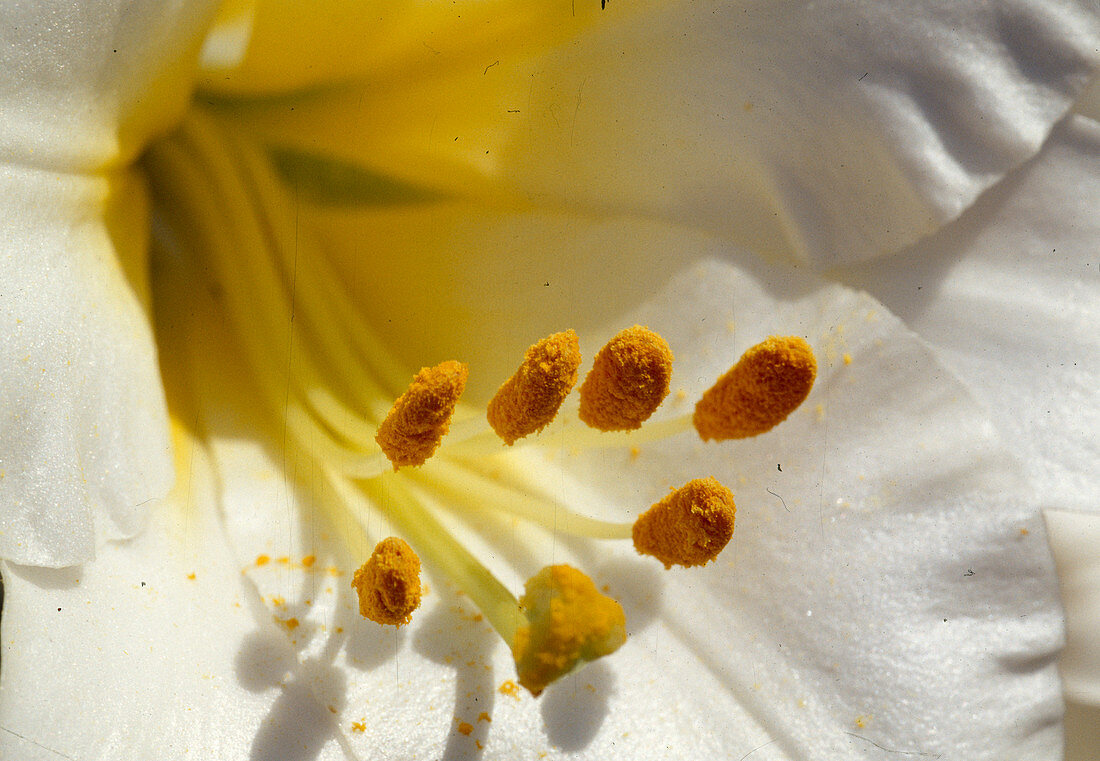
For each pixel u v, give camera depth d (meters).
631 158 0.24
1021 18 0.23
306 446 0.24
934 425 0.24
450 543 0.23
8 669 0.21
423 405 0.23
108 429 0.22
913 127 0.23
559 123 0.24
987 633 0.23
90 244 0.23
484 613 0.23
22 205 0.22
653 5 0.24
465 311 0.25
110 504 0.22
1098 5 0.23
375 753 0.22
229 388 0.24
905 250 0.24
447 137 0.25
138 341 0.23
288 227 0.25
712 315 0.24
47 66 0.22
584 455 0.24
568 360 0.22
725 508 0.23
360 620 0.23
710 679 0.23
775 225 0.24
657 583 0.24
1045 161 0.24
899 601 0.23
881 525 0.24
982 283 0.24
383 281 0.25
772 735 0.23
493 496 0.24
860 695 0.23
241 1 0.24
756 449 0.24
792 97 0.24
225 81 0.24
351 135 0.25
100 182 0.23
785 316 0.24
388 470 0.23
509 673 0.23
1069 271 0.24
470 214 0.25
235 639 0.23
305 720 0.22
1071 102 0.24
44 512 0.22
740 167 0.24
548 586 0.22
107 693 0.22
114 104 0.22
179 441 0.23
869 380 0.24
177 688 0.22
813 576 0.23
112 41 0.22
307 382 0.24
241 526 0.23
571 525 0.23
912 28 0.23
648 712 0.23
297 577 0.23
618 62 0.24
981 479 0.24
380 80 0.24
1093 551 0.24
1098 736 0.24
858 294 0.24
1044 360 0.24
